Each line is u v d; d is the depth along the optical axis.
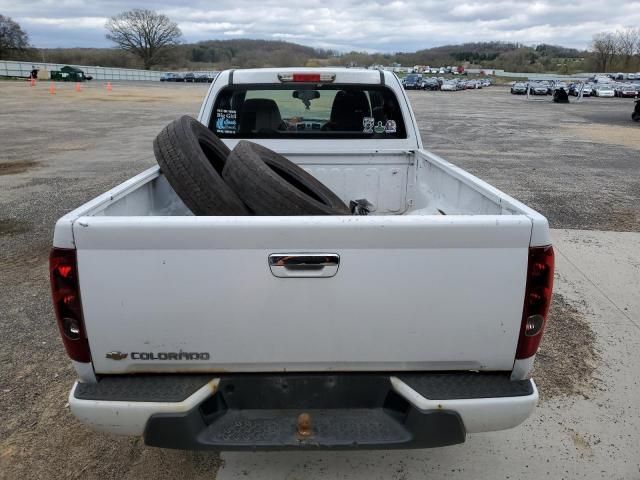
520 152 14.98
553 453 2.99
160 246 2.02
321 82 4.40
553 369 3.80
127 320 2.10
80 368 2.17
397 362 2.20
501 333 2.16
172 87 55.91
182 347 2.14
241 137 4.53
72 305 2.08
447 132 20.36
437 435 2.15
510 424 2.19
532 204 8.48
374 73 4.43
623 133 20.72
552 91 58.12
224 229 2.01
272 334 2.13
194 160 2.80
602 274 5.52
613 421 3.27
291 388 2.24
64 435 3.08
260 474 2.79
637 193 9.47
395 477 2.78
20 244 6.27
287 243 2.03
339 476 2.78
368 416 2.23
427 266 2.08
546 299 2.14
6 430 3.12
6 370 3.70
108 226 1.99
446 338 2.16
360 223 2.02
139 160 12.53
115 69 83.81
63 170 11.15
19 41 94.44
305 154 4.53
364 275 2.08
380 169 4.56
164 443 2.13
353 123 4.55
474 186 2.98
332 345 2.16
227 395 2.24
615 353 4.02
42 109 27.17
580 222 7.46
